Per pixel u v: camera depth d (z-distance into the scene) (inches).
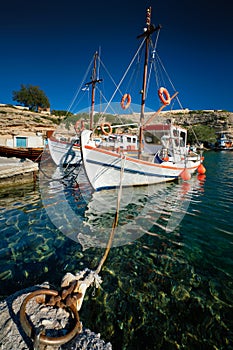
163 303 131.3
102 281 149.0
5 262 171.0
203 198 390.3
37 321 89.1
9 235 221.1
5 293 134.6
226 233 237.1
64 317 93.7
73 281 116.6
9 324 88.2
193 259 183.2
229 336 110.3
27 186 462.9
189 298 136.4
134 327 113.3
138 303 130.3
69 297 102.0
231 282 153.6
